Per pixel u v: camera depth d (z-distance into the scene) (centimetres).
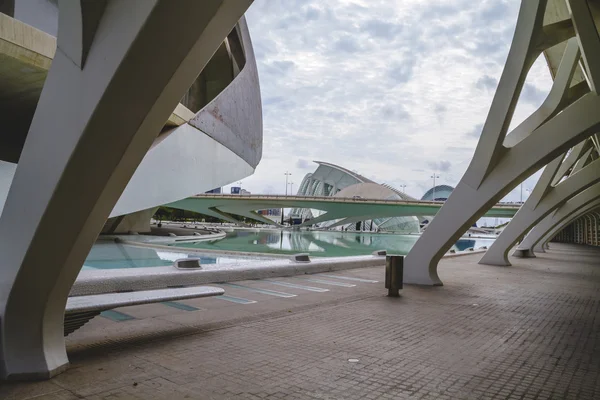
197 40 287
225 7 271
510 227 1728
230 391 388
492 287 1123
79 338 539
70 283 406
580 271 1571
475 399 392
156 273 923
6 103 1411
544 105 1141
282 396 381
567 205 2250
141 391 379
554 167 1625
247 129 2562
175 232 3888
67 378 403
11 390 370
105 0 301
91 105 308
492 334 632
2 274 381
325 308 774
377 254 1645
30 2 1625
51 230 351
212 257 1784
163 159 1655
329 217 6675
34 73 1133
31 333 401
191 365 452
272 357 488
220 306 760
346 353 512
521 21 949
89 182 340
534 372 470
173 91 320
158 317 663
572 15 827
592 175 1577
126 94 306
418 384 423
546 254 2520
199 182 1909
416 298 916
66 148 325
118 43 290
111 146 329
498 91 1003
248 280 1088
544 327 686
